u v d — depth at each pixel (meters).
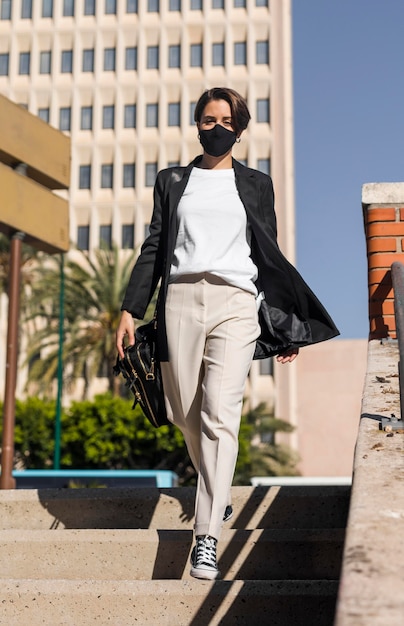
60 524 4.42
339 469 58.03
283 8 64.75
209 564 3.41
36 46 65.88
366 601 1.77
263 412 44.00
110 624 3.30
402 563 1.97
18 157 10.66
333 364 59.50
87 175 63.38
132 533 3.95
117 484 25.86
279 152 61.97
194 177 3.88
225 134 3.78
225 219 3.74
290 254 60.12
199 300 3.67
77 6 66.19
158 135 63.59
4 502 4.49
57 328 40.22
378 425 3.47
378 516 2.30
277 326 3.87
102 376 55.78
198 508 3.52
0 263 39.56
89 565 3.91
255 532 3.85
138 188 62.62
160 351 3.74
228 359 3.63
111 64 65.25
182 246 3.75
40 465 39.28
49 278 38.81
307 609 3.24
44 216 10.95
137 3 66.00
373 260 6.04
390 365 4.84
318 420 58.84
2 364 58.91
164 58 64.94
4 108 10.52
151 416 3.86
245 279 3.71
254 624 3.26
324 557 3.76
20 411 39.41
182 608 3.29
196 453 3.92
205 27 65.00
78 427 37.69
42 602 3.34
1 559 3.96
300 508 4.20
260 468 42.28
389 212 6.09
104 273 38.72
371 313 5.98
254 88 63.50
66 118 64.75
